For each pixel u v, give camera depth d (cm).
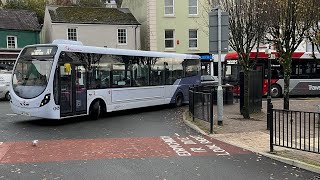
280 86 2678
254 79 1631
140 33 3850
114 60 1647
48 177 686
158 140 1070
